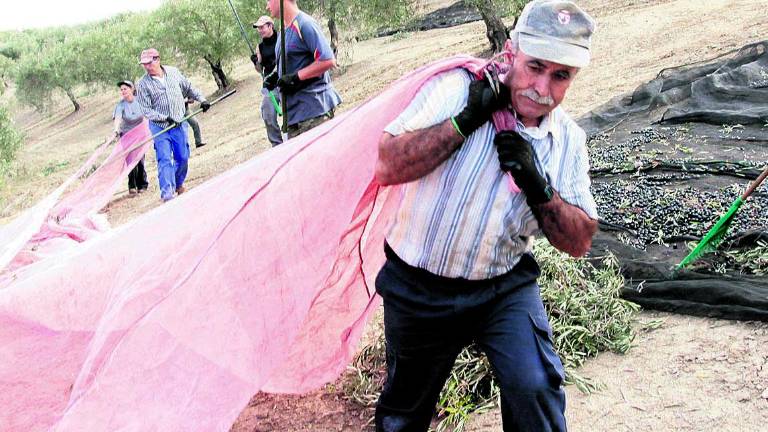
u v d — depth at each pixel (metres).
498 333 2.75
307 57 6.32
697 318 4.10
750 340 3.78
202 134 18.41
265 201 3.11
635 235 5.04
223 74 24.55
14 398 3.46
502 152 2.48
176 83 9.61
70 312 3.50
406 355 2.95
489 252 2.67
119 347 2.97
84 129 28.42
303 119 6.44
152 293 3.21
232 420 2.96
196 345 3.01
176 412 2.93
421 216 2.70
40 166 21.66
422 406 3.08
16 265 5.14
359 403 3.96
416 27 21.75
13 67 36.88
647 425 3.40
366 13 18.12
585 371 3.89
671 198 5.43
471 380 3.76
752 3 11.98
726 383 3.54
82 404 2.89
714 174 5.70
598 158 6.52
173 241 3.34
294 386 3.75
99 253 3.54
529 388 2.64
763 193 5.20
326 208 3.05
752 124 6.45
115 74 30.70
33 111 37.25
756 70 7.55
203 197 3.42
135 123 10.62
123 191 12.49
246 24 22.69
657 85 7.86
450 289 2.76
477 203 2.61
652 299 4.30
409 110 2.65
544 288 4.25
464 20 22.03
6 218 12.32
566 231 2.64
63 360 3.51
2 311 3.46
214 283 3.06
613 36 12.38
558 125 2.69
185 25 23.72
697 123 6.81
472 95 2.49
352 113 3.11
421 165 2.57
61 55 32.22
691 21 11.89
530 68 2.43
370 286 3.64
